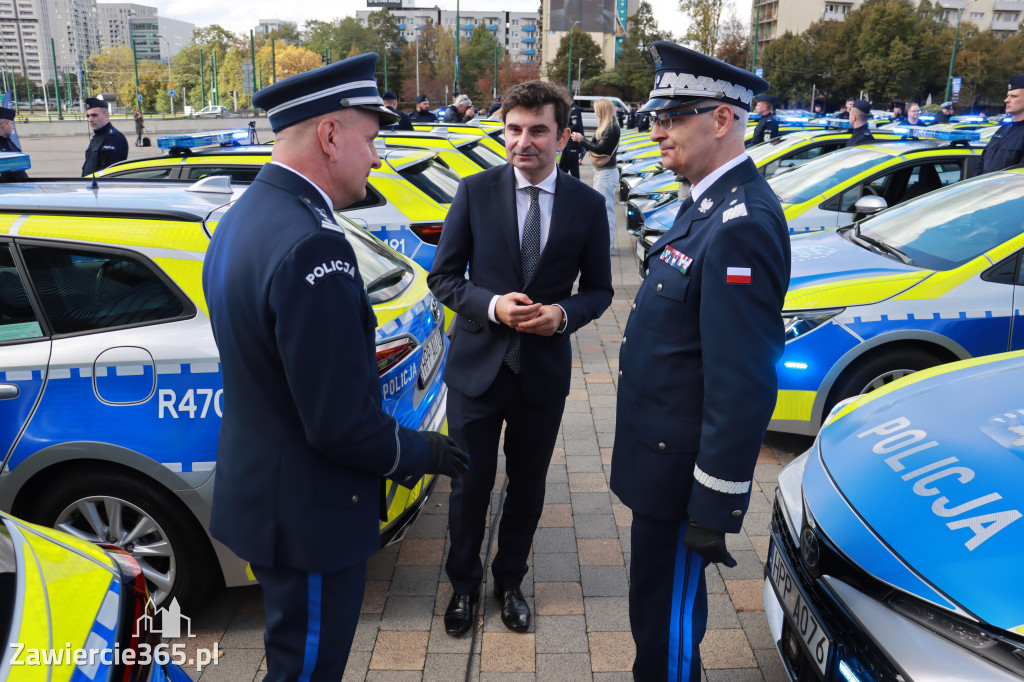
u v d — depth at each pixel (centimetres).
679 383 206
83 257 273
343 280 168
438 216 532
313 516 179
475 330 270
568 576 320
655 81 212
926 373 280
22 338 270
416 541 348
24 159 405
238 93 10400
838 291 409
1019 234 410
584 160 2322
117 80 10669
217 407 263
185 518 274
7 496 271
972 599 173
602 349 611
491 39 10506
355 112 179
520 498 286
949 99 6141
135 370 264
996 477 202
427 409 312
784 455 429
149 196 307
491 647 277
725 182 204
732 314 188
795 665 223
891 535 196
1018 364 264
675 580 221
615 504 378
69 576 163
